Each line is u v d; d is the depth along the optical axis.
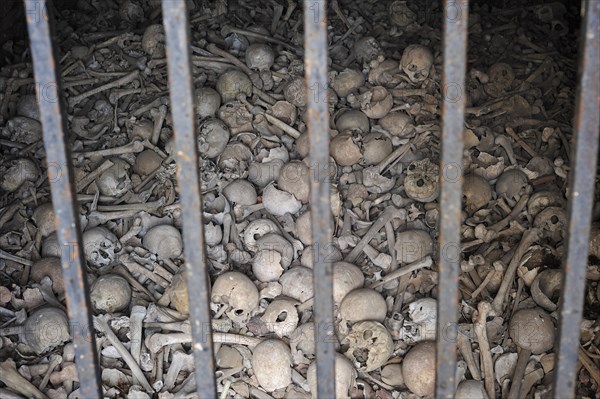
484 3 5.12
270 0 4.98
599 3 1.74
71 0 5.02
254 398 3.06
